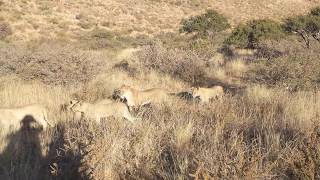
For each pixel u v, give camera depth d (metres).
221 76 17.34
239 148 5.75
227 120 8.09
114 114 8.75
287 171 5.50
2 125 8.85
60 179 6.33
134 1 59.97
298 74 13.48
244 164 5.15
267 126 7.70
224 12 60.00
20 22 43.00
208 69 17.98
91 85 13.34
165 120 8.07
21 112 9.06
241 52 26.08
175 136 6.77
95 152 5.79
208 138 6.73
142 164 5.94
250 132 7.56
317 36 27.02
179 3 61.69
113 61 20.53
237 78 17.06
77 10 51.16
